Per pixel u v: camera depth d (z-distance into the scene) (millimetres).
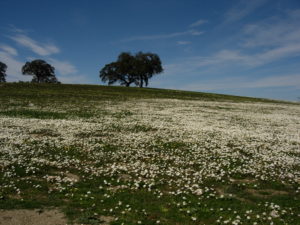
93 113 31375
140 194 9789
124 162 13680
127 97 57719
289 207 8906
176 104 47781
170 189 10422
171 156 14859
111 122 25516
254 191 10406
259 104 57625
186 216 8141
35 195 9352
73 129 21266
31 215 7816
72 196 9352
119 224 7477
